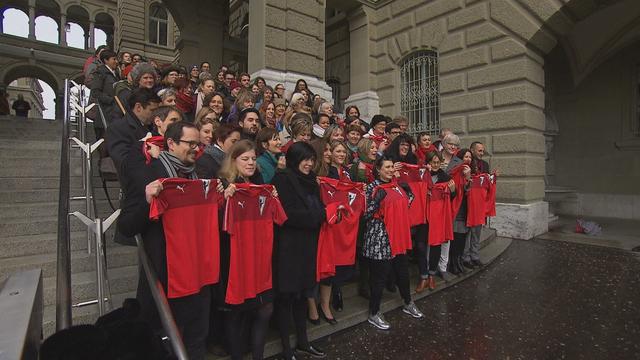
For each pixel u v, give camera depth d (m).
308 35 8.95
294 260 2.98
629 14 9.24
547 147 11.47
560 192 10.17
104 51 6.04
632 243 7.04
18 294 1.74
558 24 7.57
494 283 4.95
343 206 3.28
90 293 3.14
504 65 7.96
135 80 4.47
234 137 3.28
